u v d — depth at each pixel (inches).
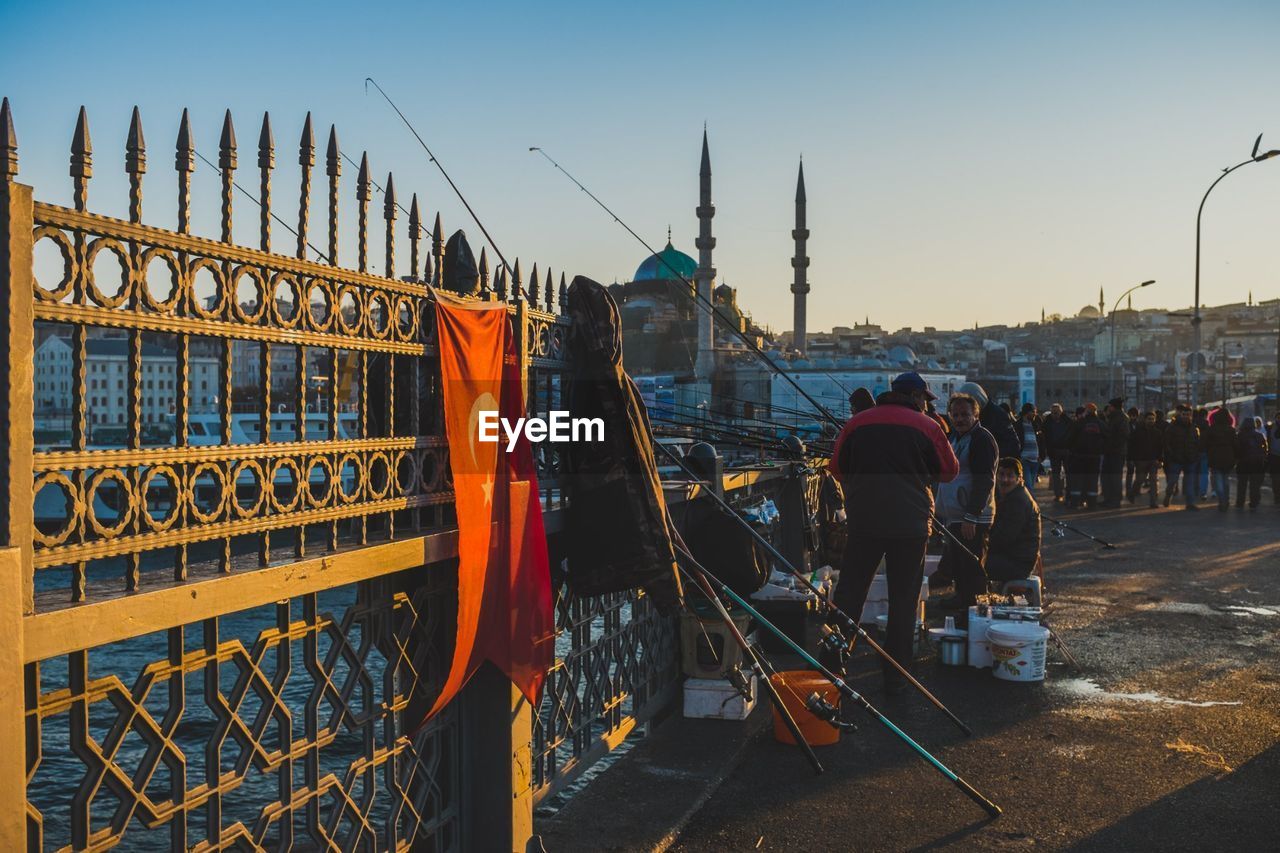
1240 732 222.5
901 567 251.3
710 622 225.5
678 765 196.7
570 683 172.7
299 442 106.0
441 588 135.4
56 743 359.3
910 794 186.1
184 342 93.0
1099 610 359.9
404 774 128.9
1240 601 376.5
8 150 77.5
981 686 263.0
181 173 92.4
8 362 77.4
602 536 161.8
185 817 95.2
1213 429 713.0
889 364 2696.9
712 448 233.5
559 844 160.4
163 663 92.1
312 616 110.6
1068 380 4217.5
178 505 92.3
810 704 198.1
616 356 163.5
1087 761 204.2
